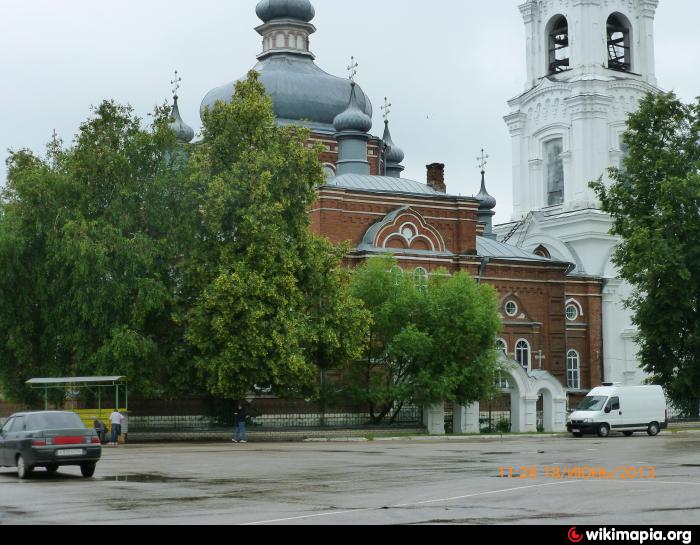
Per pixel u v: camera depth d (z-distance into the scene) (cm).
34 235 4791
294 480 2467
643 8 8756
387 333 5472
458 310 5447
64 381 4472
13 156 5159
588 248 8312
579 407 5128
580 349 7906
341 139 7156
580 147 8494
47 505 1995
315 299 5009
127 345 4509
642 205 5909
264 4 8112
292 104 7775
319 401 5462
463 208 6756
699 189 5519
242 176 4828
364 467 2866
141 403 4953
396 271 5566
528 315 7225
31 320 4819
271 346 4581
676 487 2184
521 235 8719
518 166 9075
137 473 2773
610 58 8881
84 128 4894
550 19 8938
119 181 4847
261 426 5097
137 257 4666
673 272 5538
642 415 5112
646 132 5941
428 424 5472
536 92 8881
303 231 4969
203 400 5091
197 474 2705
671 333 5697
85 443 2692
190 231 4806
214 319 4562
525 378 5956
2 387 5016
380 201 6500
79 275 4594
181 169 4959
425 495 2078
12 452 2730
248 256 4678
